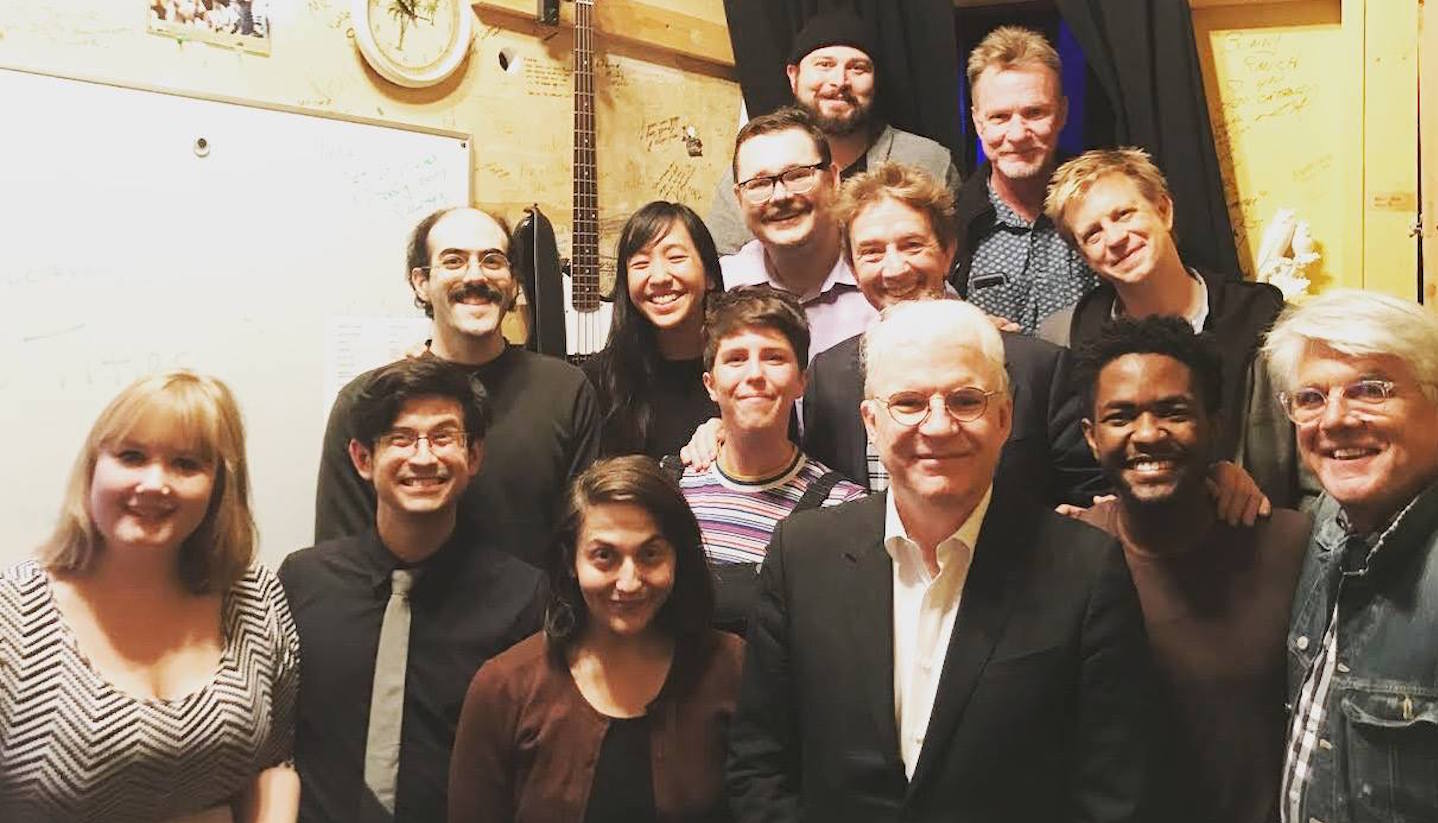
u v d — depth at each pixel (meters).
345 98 2.76
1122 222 2.19
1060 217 2.30
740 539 1.96
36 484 2.32
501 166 3.07
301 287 2.68
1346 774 1.44
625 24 3.33
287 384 2.66
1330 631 1.52
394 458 1.88
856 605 1.53
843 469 2.16
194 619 1.73
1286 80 3.00
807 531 1.62
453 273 2.26
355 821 1.82
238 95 2.57
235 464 1.73
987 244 2.83
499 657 1.74
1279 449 2.01
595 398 2.35
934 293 2.21
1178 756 1.64
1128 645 1.46
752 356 1.95
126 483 1.61
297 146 2.66
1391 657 1.41
